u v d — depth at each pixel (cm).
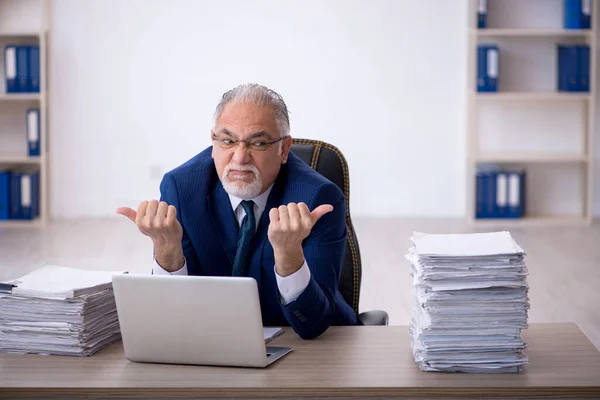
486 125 781
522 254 183
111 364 190
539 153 773
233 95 216
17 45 747
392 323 453
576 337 210
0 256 613
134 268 579
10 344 197
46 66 765
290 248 198
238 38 770
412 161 782
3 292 196
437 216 787
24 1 757
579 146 782
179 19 768
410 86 773
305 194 225
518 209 751
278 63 771
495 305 183
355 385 176
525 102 779
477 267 183
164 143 779
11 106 771
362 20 767
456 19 768
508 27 764
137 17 766
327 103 775
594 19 732
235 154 214
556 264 597
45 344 196
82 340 194
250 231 225
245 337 184
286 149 226
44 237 689
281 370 185
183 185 232
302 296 201
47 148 773
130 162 779
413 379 179
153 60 770
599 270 579
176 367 188
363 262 604
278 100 219
